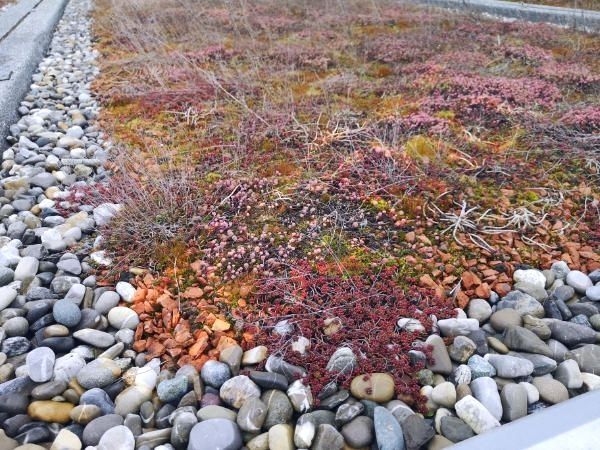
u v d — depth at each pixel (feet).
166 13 24.62
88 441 6.19
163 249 9.30
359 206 10.39
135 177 11.41
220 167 11.98
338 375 6.88
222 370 7.00
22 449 5.89
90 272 8.93
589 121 13.20
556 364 7.14
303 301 8.17
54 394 6.70
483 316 8.08
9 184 11.23
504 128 13.62
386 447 5.95
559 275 8.88
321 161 12.05
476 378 6.94
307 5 26.55
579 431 5.48
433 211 10.18
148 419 6.54
